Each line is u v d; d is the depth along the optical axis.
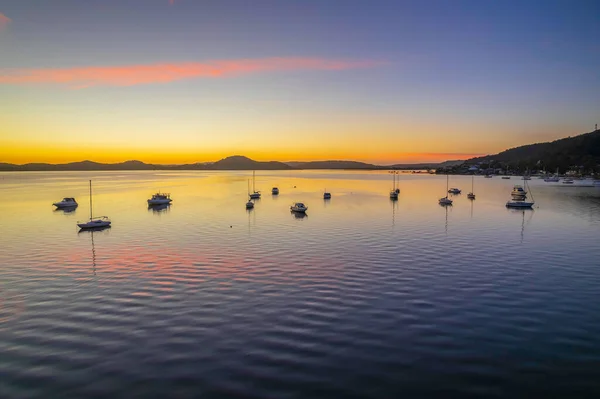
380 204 121.06
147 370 24.06
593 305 34.66
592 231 73.62
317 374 23.52
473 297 36.47
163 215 96.00
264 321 31.03
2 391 22.03
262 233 70.31
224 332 29.14
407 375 23.45
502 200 137.00
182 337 28.39
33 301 35.84
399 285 39.84
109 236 69.00
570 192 173.25
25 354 26.14
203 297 36.50
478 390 22.05
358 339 27.92
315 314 32.38
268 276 43.00
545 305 34.62
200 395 21.55
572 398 21.38
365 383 22.62
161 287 39.56
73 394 21.77
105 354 26.03
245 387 22.22
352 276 42.91
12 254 55.25
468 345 27.12
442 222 83.94
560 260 50.59
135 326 30.31
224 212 101.19
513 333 28.97
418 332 29.08
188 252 55.19
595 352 26.23
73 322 31.14
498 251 55.59
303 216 93.00
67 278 43.03
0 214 99.56
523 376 23.41
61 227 79.44
